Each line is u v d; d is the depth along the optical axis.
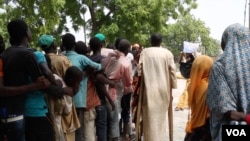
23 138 4.29
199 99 5.21
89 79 6.20
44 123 4.61
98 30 22.81
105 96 6.62
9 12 19.84
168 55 7.08
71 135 5.48
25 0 18.97
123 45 7.15
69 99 5.23
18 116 4.20
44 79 4.24
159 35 7.29
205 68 5.24
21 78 4.21
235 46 3.62
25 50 4.22
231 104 3.51
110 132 7.14
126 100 8.24
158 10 22.45
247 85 3.52
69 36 6.00
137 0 21.98
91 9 23.03
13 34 4.34
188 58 6.60
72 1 22.23
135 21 21.94
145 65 7.07
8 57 4.20
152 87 6.98
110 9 23.25
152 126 6.96
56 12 18.88
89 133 6.19
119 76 6.99
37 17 19.11
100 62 6.79
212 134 3.79
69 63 5.54
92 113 6.22
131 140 8.25
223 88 3.54
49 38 5.64
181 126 9.84
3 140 4.18
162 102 7.00
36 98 4.55
